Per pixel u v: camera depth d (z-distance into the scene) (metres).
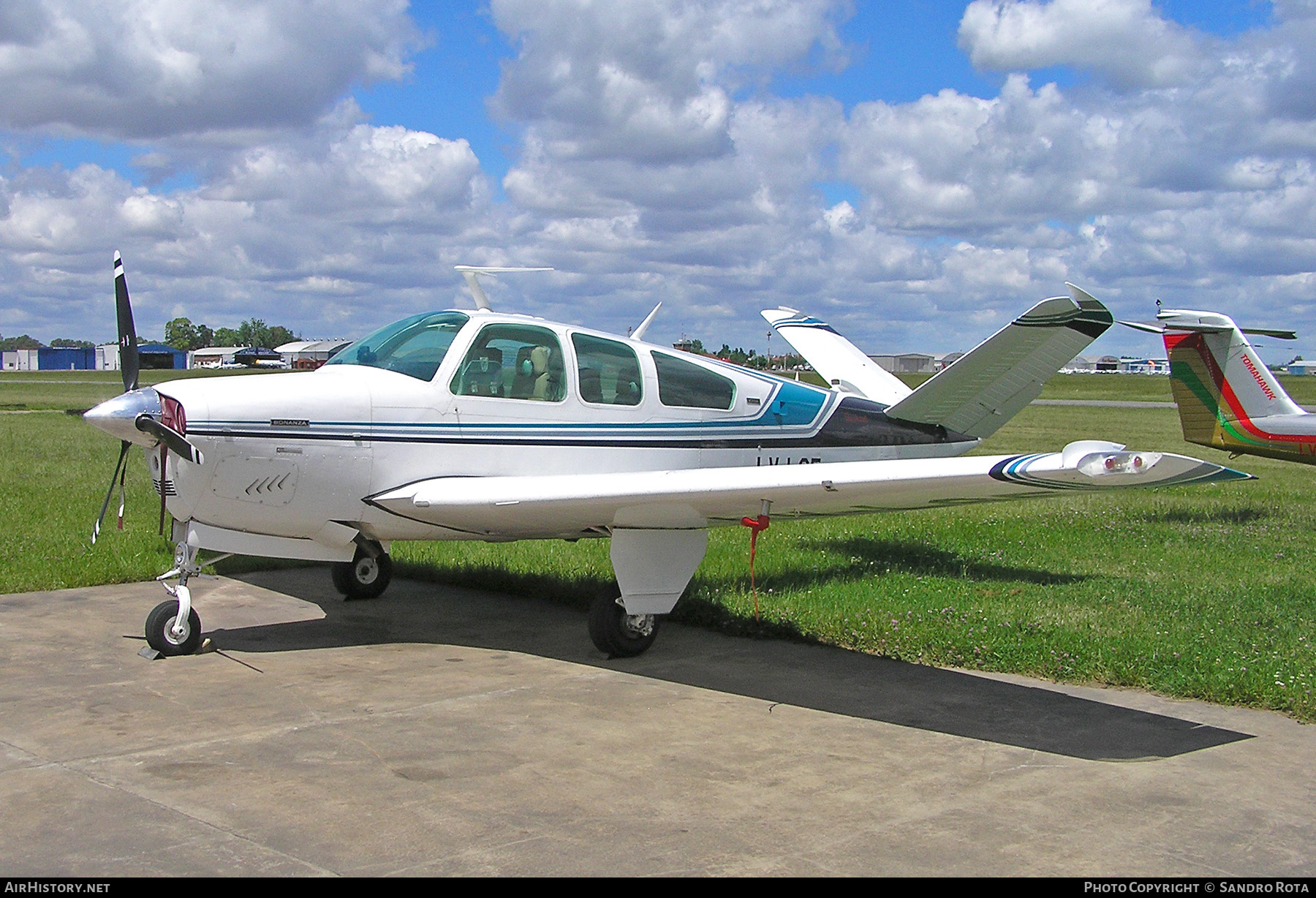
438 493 5.34
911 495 4.59
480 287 6.43
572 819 3.24
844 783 3.60
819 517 5.48
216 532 5.31
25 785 3.43
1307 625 5.65
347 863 2.89
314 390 5.32
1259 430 10.70
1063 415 33.44
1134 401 47.38
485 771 3.64
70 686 4.62
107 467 13.91
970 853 3.05
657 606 5.38
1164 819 3.33
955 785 3.60
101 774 3.53
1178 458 3.60
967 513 10.63
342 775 3.58
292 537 5.54
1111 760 3.89
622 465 6.24
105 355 106.62
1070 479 3.91
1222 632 5.51
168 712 4.27
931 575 7.26
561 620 6.26
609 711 4.43
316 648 5.46
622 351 6.34
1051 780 3.67
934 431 7.70
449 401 5.64
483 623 6.14
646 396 6.35
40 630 5.63
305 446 5.21
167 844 2.99
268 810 3.25
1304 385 56.81
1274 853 3.09
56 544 7.81
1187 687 4.73
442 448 5.61
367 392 5.44
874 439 7.42
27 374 85.00
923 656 5.34
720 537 8.95
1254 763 3.86
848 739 4.11
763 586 6.84
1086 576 7.23
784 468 4.82
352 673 4.96
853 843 3.10
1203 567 7.59
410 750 3.85
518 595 6.96
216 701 4.44
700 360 6.75
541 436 5.92
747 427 6.80
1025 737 4.14
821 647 5.64
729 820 3.26
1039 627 5.58
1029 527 9.58
